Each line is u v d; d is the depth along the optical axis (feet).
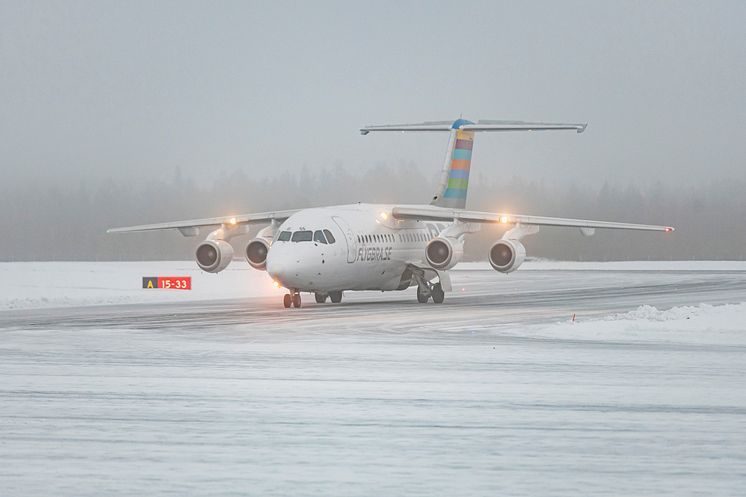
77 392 155.33
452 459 108.78
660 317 293.23
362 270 382.83
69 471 102.94
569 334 252.01
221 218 409.28
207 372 178.91
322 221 369.30
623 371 180.96
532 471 103.19
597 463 106.73
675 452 112.16
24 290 486.79
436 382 166.81
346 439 119.44
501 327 275.39
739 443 116.98
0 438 119.65
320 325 281.74
